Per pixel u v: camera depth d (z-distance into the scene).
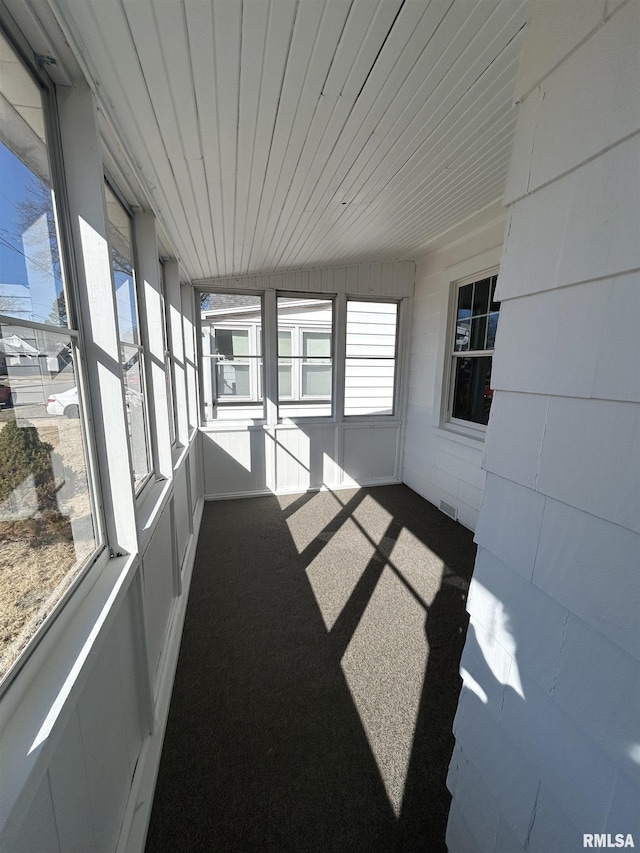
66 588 0.89
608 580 0.59
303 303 4.22
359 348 4.28
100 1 0.75
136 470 1.63
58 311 0.95
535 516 0.73
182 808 1.17
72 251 1.02
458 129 1.46
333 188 1.93
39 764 0.55
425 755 1.35
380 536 3.12
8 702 0.63
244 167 1.57
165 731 1.43
